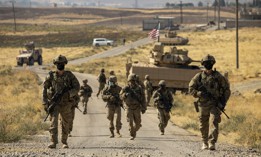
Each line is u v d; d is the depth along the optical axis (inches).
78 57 7495.1
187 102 2655.0
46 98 881.5
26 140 1155.9
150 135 1343.5
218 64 5674.2
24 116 1802.4
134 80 1187.9
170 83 3157.0
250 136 1311.5
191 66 3221.0
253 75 4409.5
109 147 999.0
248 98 2999.5
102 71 2655.0
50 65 6131.9
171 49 3228.3
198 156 816.3
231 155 830.5
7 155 735.7
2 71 4527.6
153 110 2196.1
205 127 891.4
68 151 866.1
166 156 819.4
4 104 2329.0
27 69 5093.5
